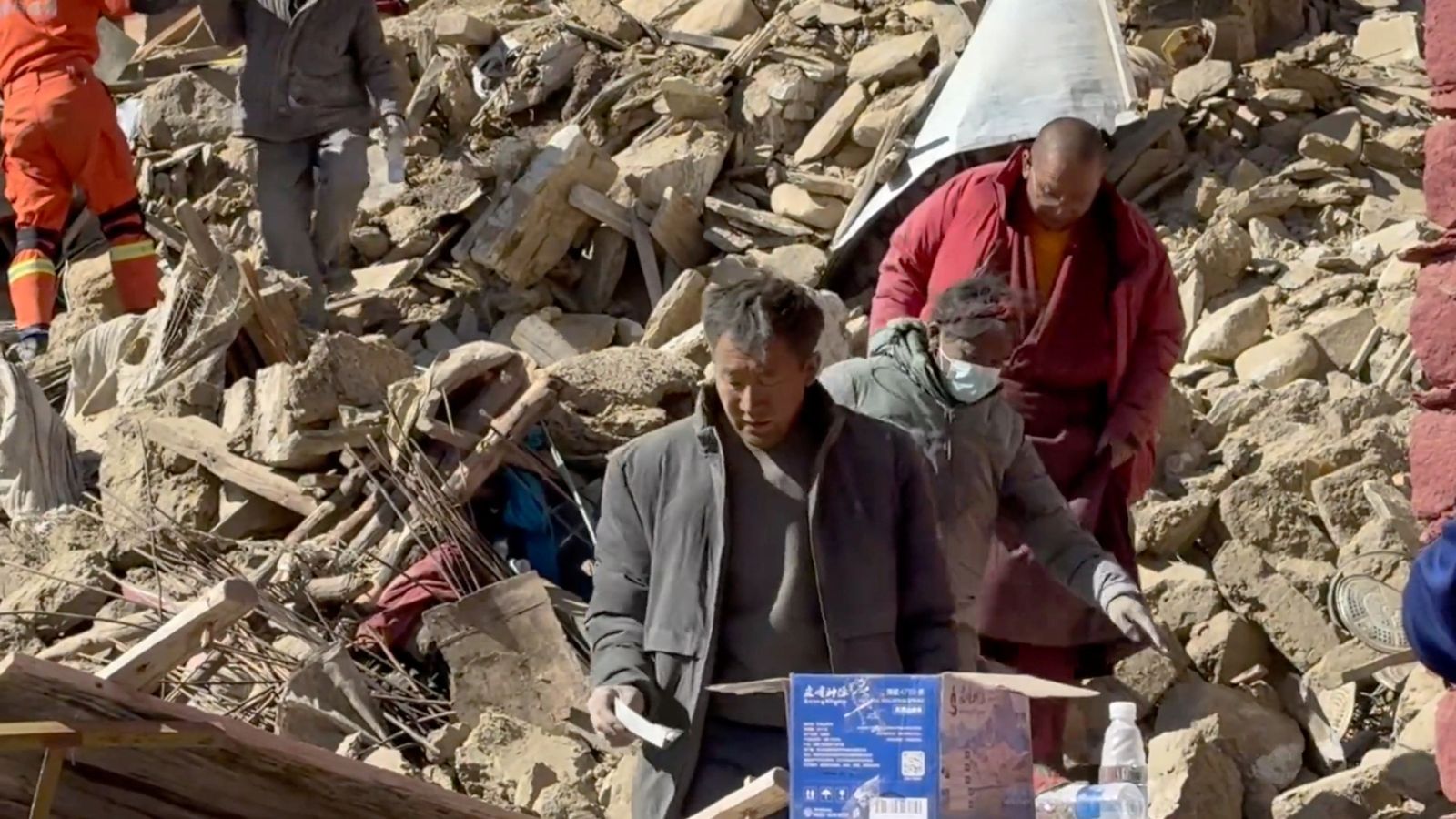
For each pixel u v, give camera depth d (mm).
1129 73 8719
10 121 9211
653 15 11125
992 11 8977
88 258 10320
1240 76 9984
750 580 4227
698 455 4254
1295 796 5918
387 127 9328
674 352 8539
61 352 9430
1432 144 4625
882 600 4203
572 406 7832
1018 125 8547
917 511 4293
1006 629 5672
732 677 4242
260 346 8648
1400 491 7117
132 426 8141
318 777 3547
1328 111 9852
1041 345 5859
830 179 9570
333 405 7688
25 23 9211
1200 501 7180
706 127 10055
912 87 9977
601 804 5977
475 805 3768
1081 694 3688
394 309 9609
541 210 9523
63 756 3195
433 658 6816
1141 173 9734
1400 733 6203
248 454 7777
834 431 4219
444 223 10016
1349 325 8367
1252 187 9391
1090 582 4887
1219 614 6727
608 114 10383
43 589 7258
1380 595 6539
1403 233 8977
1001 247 5828
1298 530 6977
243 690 6512
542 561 7238
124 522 7770
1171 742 5969
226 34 9398
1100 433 5949
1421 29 10297
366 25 9422
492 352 7625
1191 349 8547
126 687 3299
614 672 4219
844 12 10602
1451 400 4578
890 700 3494
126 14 9391
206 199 10758
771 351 4043
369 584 7031
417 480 7219
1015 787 3650
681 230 9617
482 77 10820
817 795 3498
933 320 5000
